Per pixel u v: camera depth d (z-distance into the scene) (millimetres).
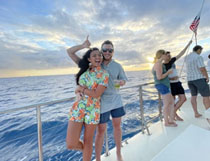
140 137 2098
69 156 2719
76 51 1524
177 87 2527
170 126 2359
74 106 1267
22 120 5488
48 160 2615
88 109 1246
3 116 6094
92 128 1245
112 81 1472
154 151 1701
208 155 768
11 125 4934
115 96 1475
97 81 1237
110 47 1458
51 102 1356
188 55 2768
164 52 2193
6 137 3979
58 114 5684
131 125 3619
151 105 5223
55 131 4008
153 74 2381
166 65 2498
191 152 801
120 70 1559
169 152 817
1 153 2963
